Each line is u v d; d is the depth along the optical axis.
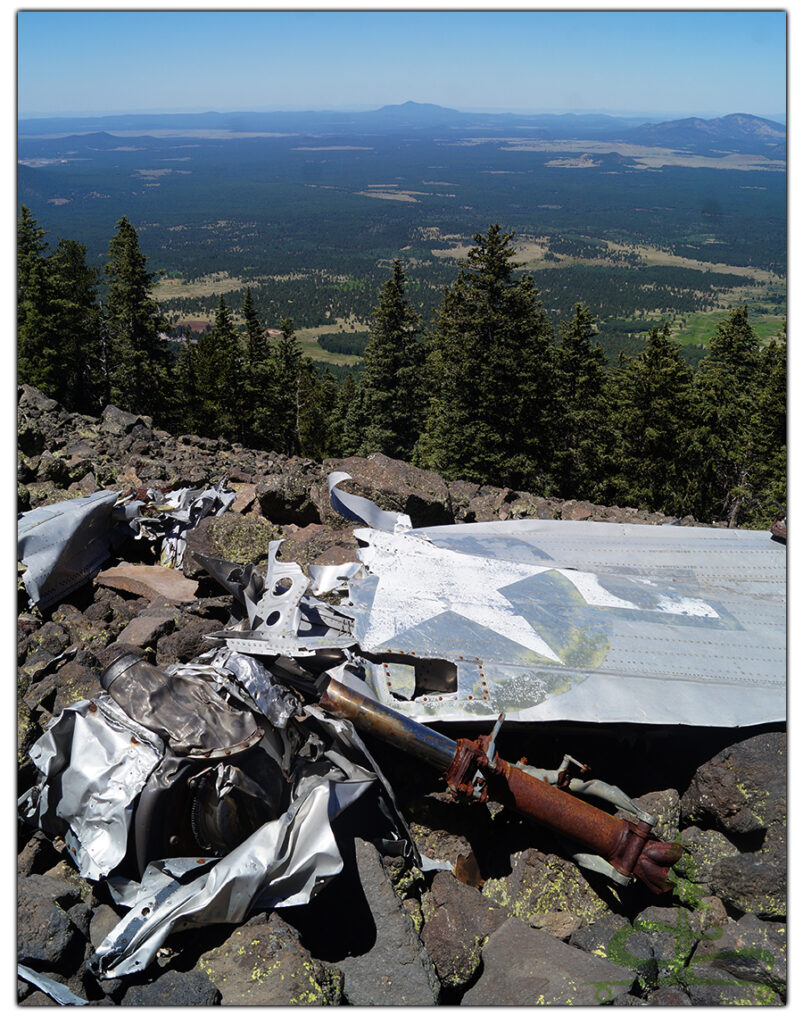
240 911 2.50
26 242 24.62
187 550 4.41
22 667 3.45
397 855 2.87
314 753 2.98
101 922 2.59
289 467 7.36
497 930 2.75
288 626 3.22
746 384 22.17
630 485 22.19
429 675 3.40
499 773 2.91
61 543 4.16
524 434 19.94
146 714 2.72
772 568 4.32
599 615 3.73
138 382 27.83
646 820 2.95
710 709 3.22
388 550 4.01
